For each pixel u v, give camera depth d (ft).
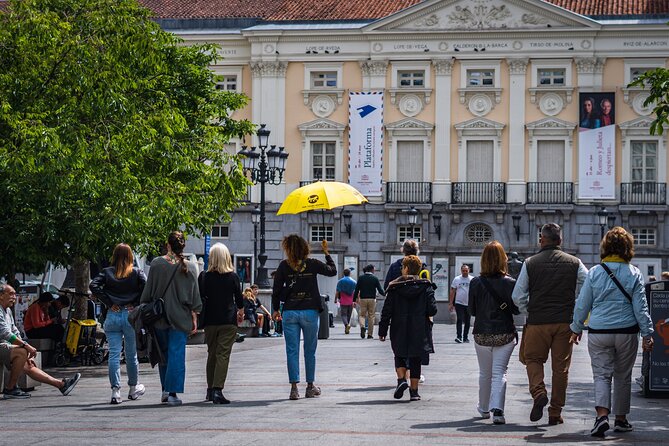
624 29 227.20
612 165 226.99
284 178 236.22
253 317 146.10
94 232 90.89
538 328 52.16
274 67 236.84
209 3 247.09
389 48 234.17
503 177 231.09
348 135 234.38
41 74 95.40
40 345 94.63
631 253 50.37
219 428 50.57
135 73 110.01
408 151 234.17
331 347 119.14
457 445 45.55
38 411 59.21
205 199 125.08
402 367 63.52
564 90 229.45
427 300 63.67
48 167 88.48
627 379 50.60
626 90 227.81
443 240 230.48
